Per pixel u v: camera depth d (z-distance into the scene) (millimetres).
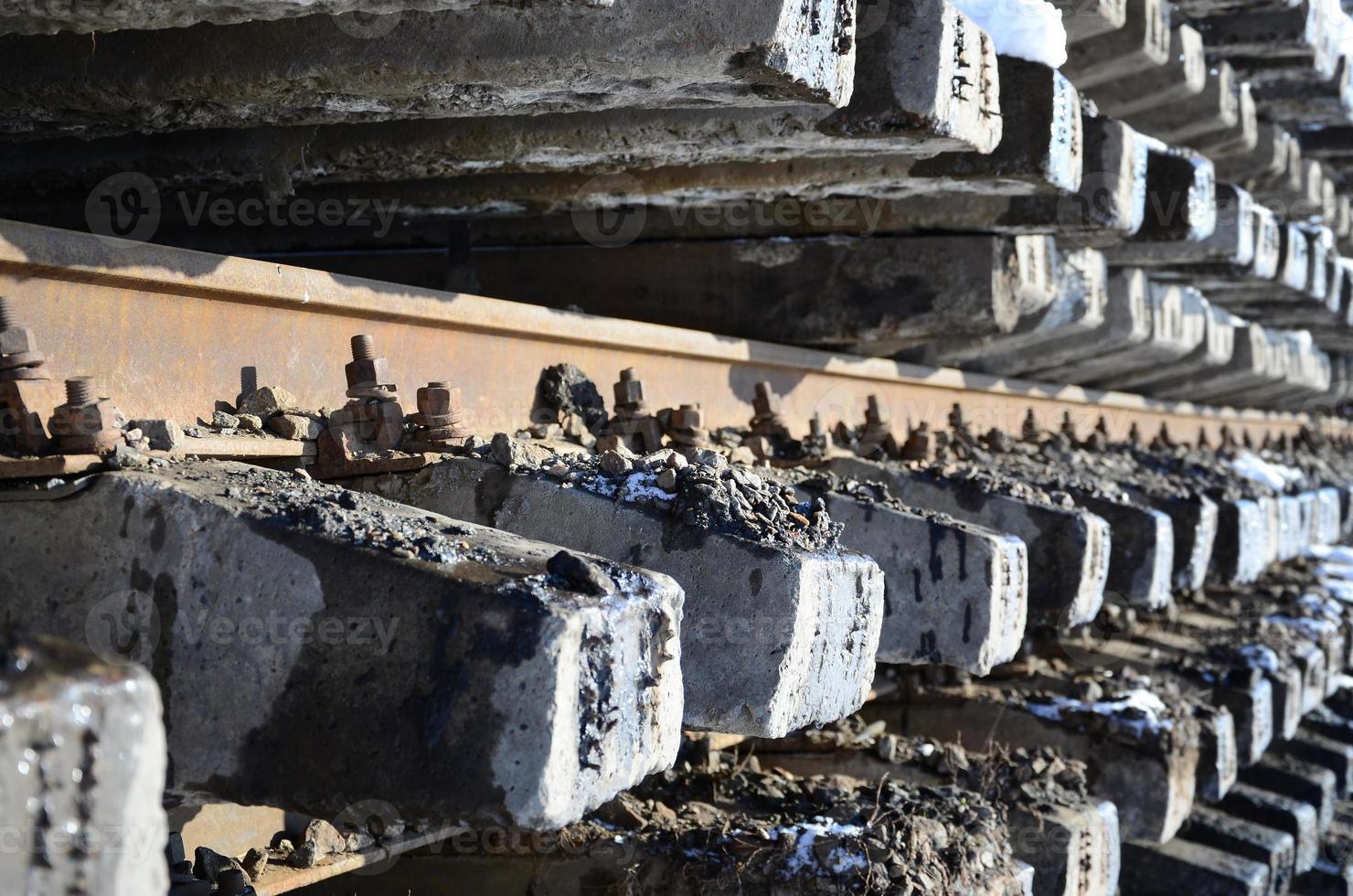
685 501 3549
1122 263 9406
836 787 5723
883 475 6008
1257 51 8898
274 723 2615
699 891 4914
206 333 3701
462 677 2480
